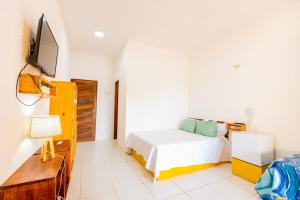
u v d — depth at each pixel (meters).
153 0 2.44
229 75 3.48
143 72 4.07
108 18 2.95
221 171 2.85
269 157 2.49
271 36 2.73
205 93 4.12
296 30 2.42
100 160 3.29
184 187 2.28
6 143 1.07
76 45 4.28
